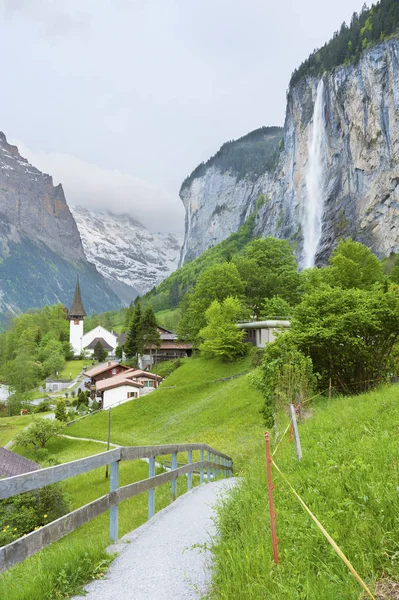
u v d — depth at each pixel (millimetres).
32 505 22109
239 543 5941
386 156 173000
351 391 30156
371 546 4781
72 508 24234
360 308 30656
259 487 8594
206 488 14641
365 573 4395
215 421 49500
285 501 7035
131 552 7184
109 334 185000
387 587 4180
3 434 71062
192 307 89562
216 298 85125
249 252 107438
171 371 88812
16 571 6367
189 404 61562
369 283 80562
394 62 172375
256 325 74375
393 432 9680
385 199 172000
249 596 4418
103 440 56094
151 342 107812
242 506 7750
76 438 58906
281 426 21016
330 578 4363
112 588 5730
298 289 94062
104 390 77500
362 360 30484
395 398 14922
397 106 169875
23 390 114500
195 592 5418
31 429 56219
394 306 30312
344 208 190125
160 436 50969
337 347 29609
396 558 4504
